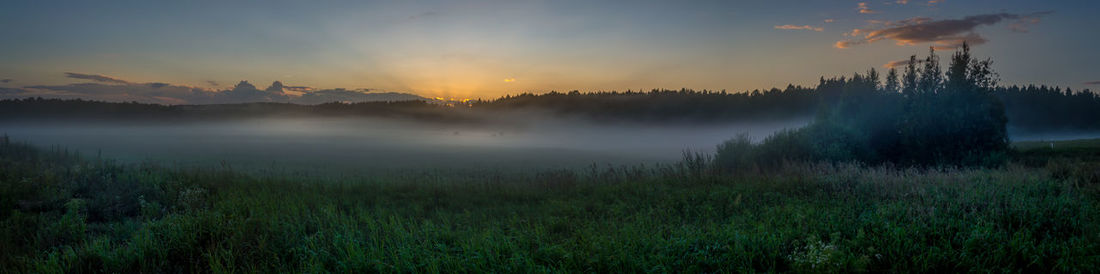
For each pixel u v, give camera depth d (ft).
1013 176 30.45
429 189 39.55
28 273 18.39
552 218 25.38
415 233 21.91
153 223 24.77
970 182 27.96
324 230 23.30
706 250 17.11
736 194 30.01
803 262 15.43
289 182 43.34
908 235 17.44
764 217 22.44
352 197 35.47
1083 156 56.59
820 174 34.22
